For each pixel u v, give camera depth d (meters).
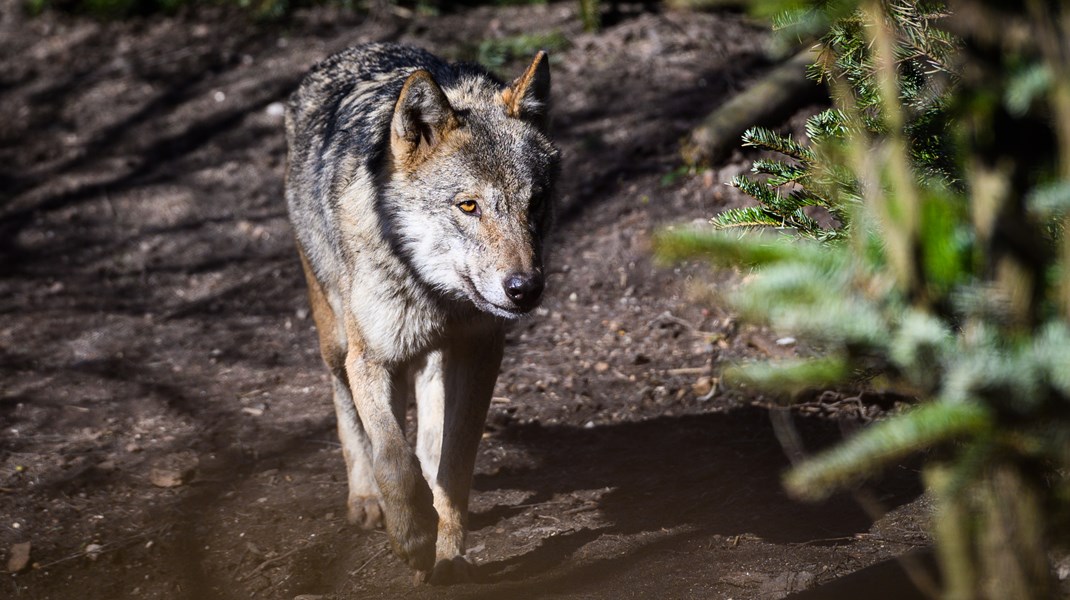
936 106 4.62
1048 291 2.79
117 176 16.44
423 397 8.74
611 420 10.45
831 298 2.80
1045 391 2.62
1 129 17.64
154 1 20.53
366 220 7.92
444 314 8.00
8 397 11.63
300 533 8.73
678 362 11.43
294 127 10.22
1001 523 2.93
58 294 14.01
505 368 11.82
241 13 20.17
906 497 7.87
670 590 6.79
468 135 7.87
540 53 8.29
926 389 2.87
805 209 11.22
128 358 12.56
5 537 8.83
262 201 15.77
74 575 8.22
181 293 14.08
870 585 5.66
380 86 8.96
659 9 18.66
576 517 8.48
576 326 12.51
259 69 18.53
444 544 7.65
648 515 8.33
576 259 13.65
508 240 7.61
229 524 8.97
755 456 9.21
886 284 2.84
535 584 7.24
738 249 2.88
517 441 10.27
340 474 9.88
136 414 11.29
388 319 7.86
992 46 2.86
